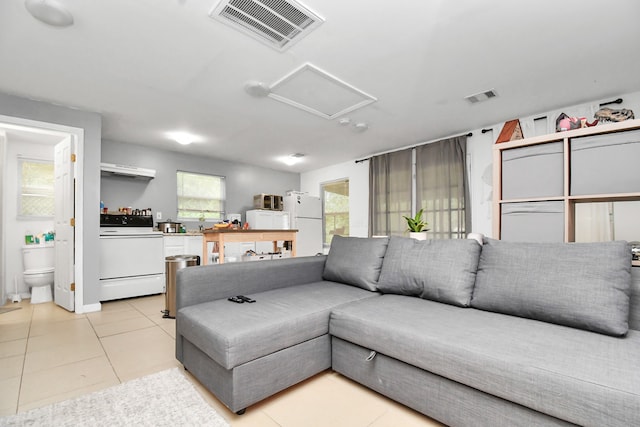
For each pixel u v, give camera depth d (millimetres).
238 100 3219
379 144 4938
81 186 3361
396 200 5109
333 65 2547
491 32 2117
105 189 4594
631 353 1127
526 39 2199
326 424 1409
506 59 2465
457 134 4406
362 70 2631
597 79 2791
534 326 1430
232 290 2158
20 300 3953
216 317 1658
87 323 2936
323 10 1891
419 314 1656
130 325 2873
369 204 5500
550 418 1061
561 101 3273
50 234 4266
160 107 3395
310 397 1634
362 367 1673
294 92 3045
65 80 2766
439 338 1339
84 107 3365
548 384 1036
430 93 3082
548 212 1924
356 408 1535
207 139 4621
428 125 4031
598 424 943
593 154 1769
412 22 2010
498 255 1766
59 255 3672
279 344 1571
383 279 2229
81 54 2359
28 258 3951
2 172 3846
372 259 2396
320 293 2189
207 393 1656
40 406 1534
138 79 2762
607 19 1979
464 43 2244
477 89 2992
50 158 4426
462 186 4273
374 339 1560
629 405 899
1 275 3727
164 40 2191
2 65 2502
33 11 1862
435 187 4582
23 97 3074
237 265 2221
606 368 1028
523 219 2025
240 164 6242
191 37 2158
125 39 2176
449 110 3512
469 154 4293
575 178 1825
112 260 3891
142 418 1421
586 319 1344
